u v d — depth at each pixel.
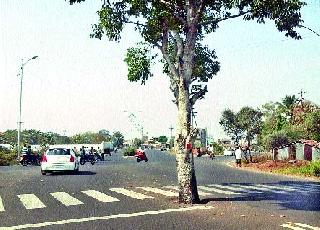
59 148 27.14
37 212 11.96
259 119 73.62
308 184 21.41
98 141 149.38
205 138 102.00
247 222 10.41
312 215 11.52
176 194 16.27
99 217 11.13
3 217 11.15
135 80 18.61
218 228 9.63
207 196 15.95
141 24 15.81
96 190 17.55
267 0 13.60
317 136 49.00
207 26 17.53
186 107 14.06
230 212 11.98
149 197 15.32
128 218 10.99
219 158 68.94
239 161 41.12
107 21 15.26
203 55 20.14
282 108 66.38
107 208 12.70
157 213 11.80
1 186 19.16
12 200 14.44
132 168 35.41
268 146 46.44
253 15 14.41
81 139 146.00
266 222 10.42
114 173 28.48
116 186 19.36
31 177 24.58
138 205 13.34
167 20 14.90
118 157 71.12
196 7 14.45
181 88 14.10
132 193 16.56
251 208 12.76
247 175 28.61
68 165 26.55
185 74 14.10
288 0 13.85
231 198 15.27
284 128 51.62
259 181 23.36
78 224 10.15
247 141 75.62
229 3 14.15
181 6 14.75
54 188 18.28
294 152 48.09
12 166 40.81
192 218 10.98
